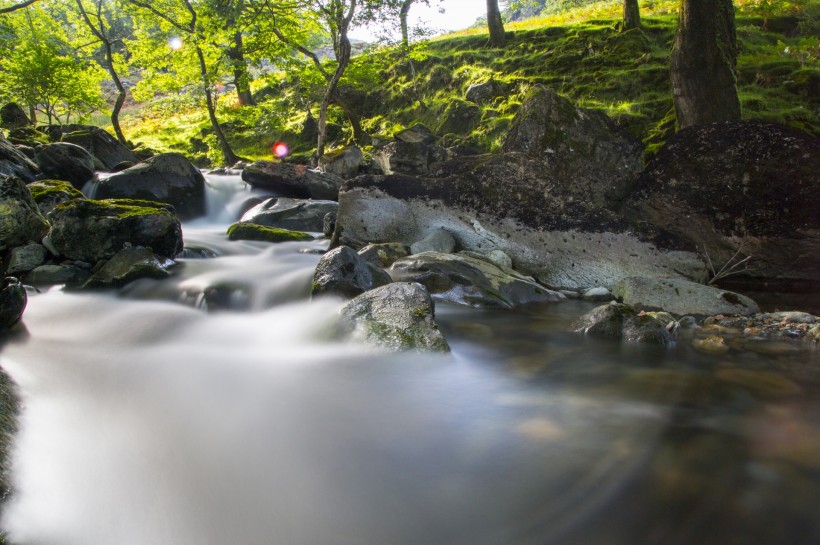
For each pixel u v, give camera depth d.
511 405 4.09
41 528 2.56
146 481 3.06
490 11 23.02
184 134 27.95
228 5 18.34
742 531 2.70
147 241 7.66
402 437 3.61
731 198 8.20
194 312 6.49
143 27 24.44
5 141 11.55
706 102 10.88
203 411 3.96
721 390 4.36
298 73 21.44
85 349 5.24
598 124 9.49
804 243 7.79
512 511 2.87
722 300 6.63
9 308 5.44
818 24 18.45
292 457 3.36
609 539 2.66
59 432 3.47
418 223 8.73
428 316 5.18
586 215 8.16
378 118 22.61
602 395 4.27
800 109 12.45
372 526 2.75
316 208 11.68
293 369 4.79
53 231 7.43
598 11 26.30
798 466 3.25
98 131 16.31
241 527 2.72
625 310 5.93
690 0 10.86
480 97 19.31
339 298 6.14
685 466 3.26
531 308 6.95
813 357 5.10
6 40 22.98
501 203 8.48
